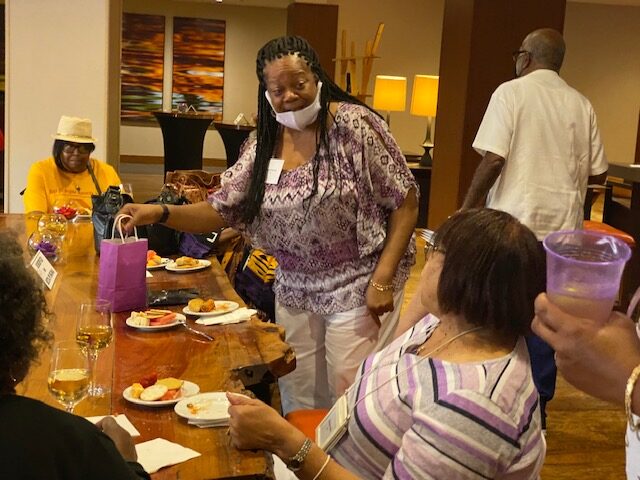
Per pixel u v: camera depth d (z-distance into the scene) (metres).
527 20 5.70
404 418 1.52
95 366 2.02
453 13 6.02
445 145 6.20
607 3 12.91
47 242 3.13
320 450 1.53
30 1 5.73
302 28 10.86
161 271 3.10
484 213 1.54
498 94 3.55
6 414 1.07
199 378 1.97
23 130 5.86
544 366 3.36
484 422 1.37
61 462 1.06
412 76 12.71
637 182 5.46
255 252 3.50
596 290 0.92
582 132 3.57
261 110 2.60
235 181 2.72
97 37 5.83
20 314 1.13
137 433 1.65
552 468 3.29
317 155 2.52
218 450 1.59
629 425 1.19
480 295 1.48
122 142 15.04
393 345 1.78
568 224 3.56
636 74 13.19
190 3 14.77
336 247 2.59
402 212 2.61
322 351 2.76
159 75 14.91
